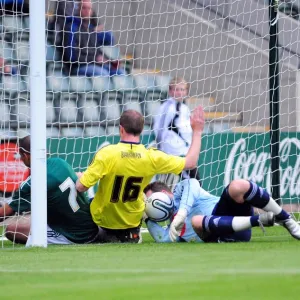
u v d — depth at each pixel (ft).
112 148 91.25
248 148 141.79
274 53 130.11
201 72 165.17
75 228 94.68
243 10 166.20
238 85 155.74
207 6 161.89
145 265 66.54
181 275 59.57
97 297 51.01
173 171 92.79
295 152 143.13
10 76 142.92
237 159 140.97
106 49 147.95
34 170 89.04
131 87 151.23
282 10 157.89
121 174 91.61
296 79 154.92
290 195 141.18
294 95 154.92
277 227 116.98
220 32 158.92
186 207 91.15
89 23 142.72
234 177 140.77
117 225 94.32
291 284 54.03
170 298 49.96
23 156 94.63
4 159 128.88
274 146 129.70
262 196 88.07
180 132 130.21
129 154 91.25
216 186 139.13
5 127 139.23
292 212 135.95
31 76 89.35
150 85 154.92
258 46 164.66
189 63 166.81
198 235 89.61
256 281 55.42
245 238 90.12
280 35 157.38
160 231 94.32
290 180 141.38
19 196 97.09
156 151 92.68
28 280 59.41
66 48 142.51
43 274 62.44
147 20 167.32
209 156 139.03
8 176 128.36
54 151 130.93
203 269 62.64
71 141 131.95
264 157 142.61
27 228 97.14
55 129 140.26
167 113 130.00
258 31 164.96
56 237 94.32
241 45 164.86
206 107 157.28
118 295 51.52
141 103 149.38
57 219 94.32
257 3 165.58
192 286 54.13
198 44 168.35
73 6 140.36
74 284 56.75
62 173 93.91
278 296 49.73
